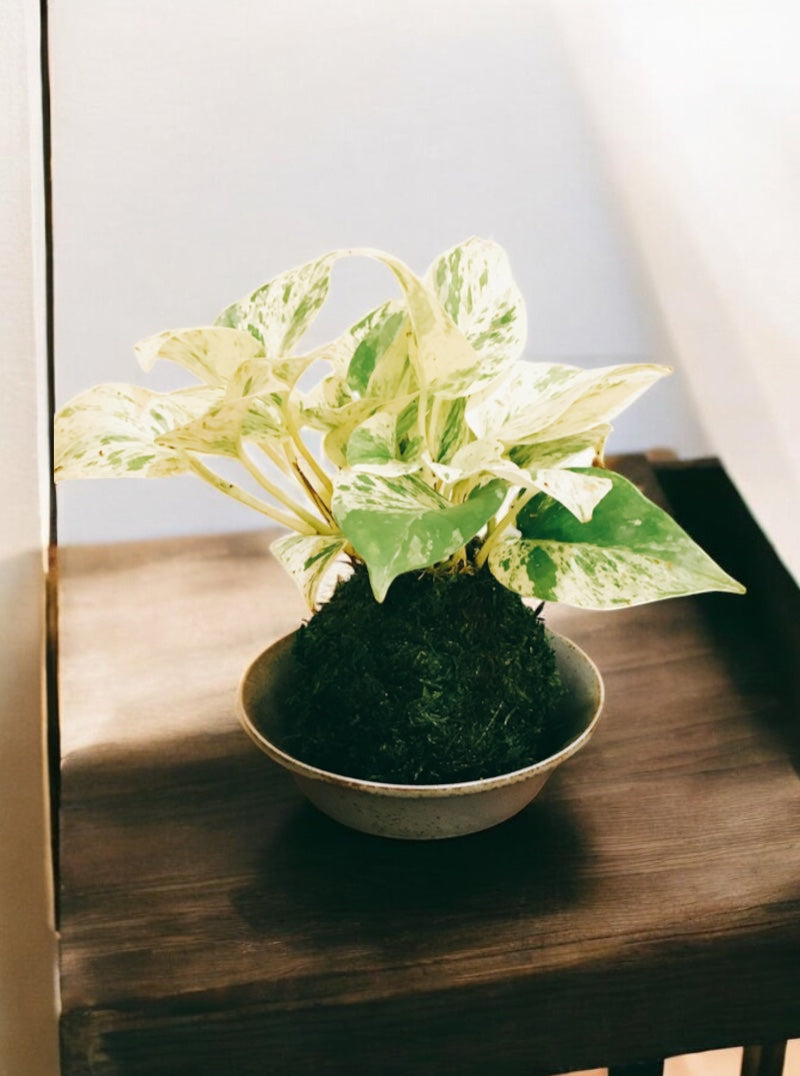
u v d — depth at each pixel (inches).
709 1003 21.4
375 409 19.5
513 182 39.6
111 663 30.2
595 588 18.9
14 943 27.1
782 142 39.4
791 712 28.1
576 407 19.5
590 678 22.9
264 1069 20.1
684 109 39.3
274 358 18.1
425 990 20.1
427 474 20.2
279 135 37.3
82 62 34.8
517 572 19.7
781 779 25.5
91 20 34.4
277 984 19.9
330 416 19.5
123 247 37.3
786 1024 21.9
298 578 20.1
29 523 28.9
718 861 22.8
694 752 26.4
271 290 20.8
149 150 36.4
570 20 38.0
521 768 21.5
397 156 38.5
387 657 20.3
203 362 19.4
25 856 28.5
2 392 26.8
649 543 19.3
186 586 34.4
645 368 18.4
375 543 16.8
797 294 40.8
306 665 21.5
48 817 32.3
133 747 26.7
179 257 38.0
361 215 39.1
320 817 24.4
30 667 29.1
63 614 32.4
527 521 21.0
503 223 40.1
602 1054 21.3
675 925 21.0
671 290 41.5
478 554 21.1
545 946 20.6
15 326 26.5
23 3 26.1
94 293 37.7
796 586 33.8
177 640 31.4
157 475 20.4
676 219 40.6
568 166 39.8
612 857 23.0
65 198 36.2
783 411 41.9
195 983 19.8
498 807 21.7
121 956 20.4
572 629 32.1
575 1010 20.8
